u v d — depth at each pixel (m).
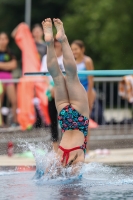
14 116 22.75
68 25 54.84
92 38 52.00
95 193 11.46
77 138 13.59
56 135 17.64
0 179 13.31
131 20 51.72
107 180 13.09
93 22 52.19
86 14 54.47
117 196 11.15
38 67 23.19
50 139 18.89
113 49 51.31
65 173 13.34
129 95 20.94
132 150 20.06
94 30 52.47
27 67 23.05
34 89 22.05
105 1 52.16
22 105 21.81
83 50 17.97
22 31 23.39
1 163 16.47
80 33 54.75
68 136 13.71
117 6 52.03
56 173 13.34
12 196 11.23
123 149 20.44
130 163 16.12
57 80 13.92
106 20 52.19
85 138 13.77
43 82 21.84
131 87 20.92
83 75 17.52
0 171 14.62
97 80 21.92
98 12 52.22
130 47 51.25
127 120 22.42
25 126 21.75
